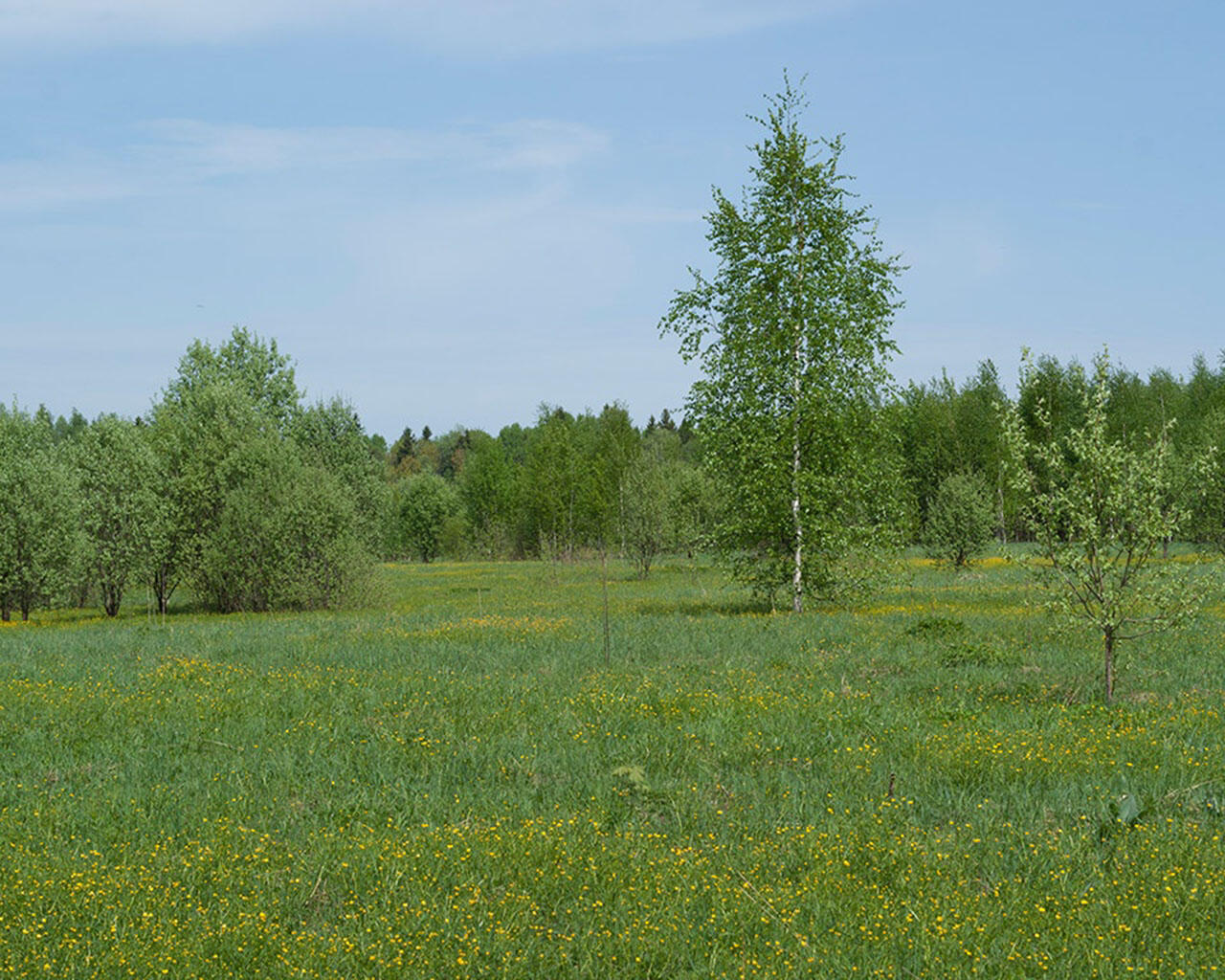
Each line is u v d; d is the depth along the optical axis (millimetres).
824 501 30984
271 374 68438
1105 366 14773
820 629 23453
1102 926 6734
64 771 11586
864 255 31344
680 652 20109
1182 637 20438
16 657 21672
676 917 7051
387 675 17688
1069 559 14297
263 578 42125
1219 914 6871
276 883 7867
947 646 19719
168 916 7168
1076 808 9445
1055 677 16438
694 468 62844
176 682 17188
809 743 12102
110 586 41781
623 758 11539
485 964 6406
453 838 8633
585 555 76250
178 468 45625
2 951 6465
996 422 74375
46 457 41188
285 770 11180
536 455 77500
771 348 31359
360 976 6266
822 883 7594
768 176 31672
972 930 6660
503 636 23734
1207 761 10688
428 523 104688
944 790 10117
